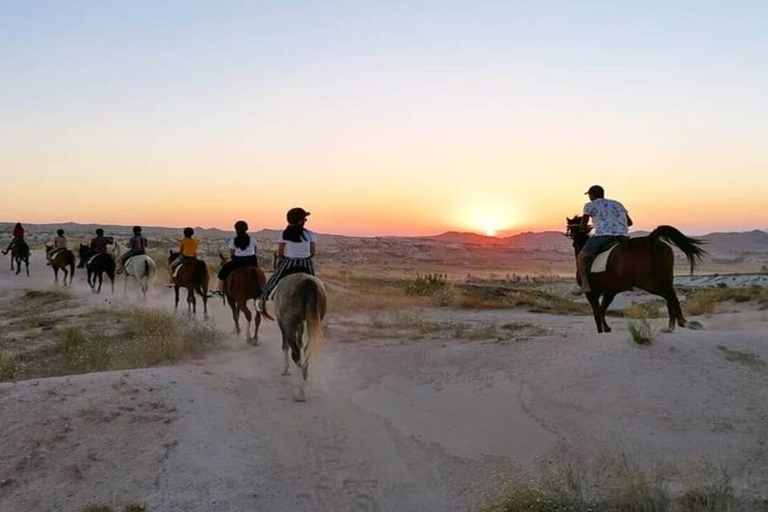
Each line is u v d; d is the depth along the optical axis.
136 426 7.75
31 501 6.27
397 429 8.33
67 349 13.15
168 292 24.69
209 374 10.35
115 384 8.94
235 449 7.46
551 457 6.99
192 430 7.76
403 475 7.11
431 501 6.55
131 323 15.74
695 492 5.74
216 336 13.82
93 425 7.71
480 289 25.48
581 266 11.16
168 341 12.41
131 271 22.95
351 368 11.32
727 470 6.21
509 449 7.39
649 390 7.99
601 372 8.68
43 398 8.37
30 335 15.26
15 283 29.11
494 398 8.91
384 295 22.98
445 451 7.59
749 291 21.30
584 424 7.57
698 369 8.28
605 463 6.62
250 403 9.12
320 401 9.48
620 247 10.68
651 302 22.34
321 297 10.10
